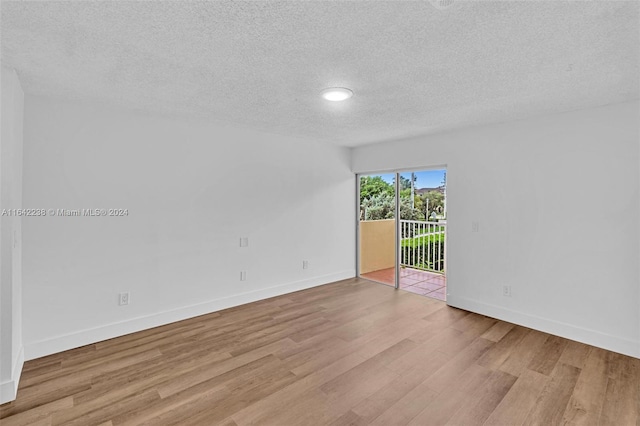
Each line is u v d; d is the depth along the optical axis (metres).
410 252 5.70
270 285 4.36
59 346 2.78
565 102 2.80
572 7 1.47
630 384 2.25
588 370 2.45
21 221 2.58
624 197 2.74
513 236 3.43
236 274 4.00
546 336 3.08
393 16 1.54
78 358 2.65
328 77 2.30
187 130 3.56
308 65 2.11
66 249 2.83
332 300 4.22
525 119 3.32
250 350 2.79
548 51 1.90
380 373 2.41
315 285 4.91
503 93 2.60
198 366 2.52
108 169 3.05
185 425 1.85
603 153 2.84
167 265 3.43
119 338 3.05
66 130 2.83
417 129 3.89
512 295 3.44
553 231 3.14
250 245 4.13
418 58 2.00
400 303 4.10
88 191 2.95
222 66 2.13
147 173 3.29
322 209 5.00
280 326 3.33
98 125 3.00
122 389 2.21
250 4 1.45
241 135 4.01
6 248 2.12
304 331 3.20
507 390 2.19
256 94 2.67
